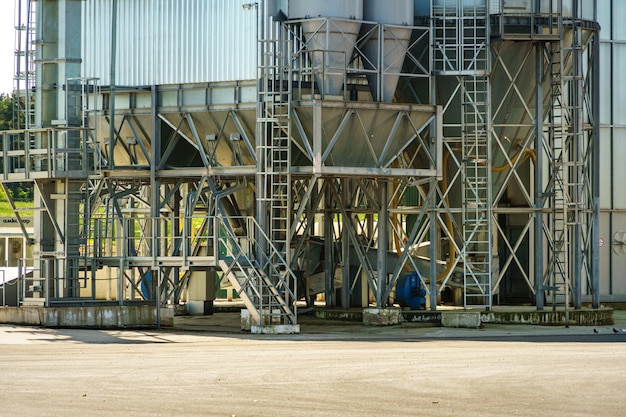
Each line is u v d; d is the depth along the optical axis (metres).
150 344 41.97
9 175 51.62
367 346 41.53
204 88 53.59
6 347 39.94
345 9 51.75
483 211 56.12
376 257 61.56
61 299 50.53
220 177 55.91
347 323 54.28
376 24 52.53
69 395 27.94
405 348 40.66
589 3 58.50
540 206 56.31
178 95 54.09
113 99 53.78
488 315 54.34
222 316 60.22
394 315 53.47
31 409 25.84
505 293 66.38
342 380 30.88
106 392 28.45
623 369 33.59
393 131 52.09
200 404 26.67
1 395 27.89
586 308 57.09
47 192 51.38
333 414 25.42
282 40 50.94
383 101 53.09
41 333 46.25
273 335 47.16
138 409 25.94
